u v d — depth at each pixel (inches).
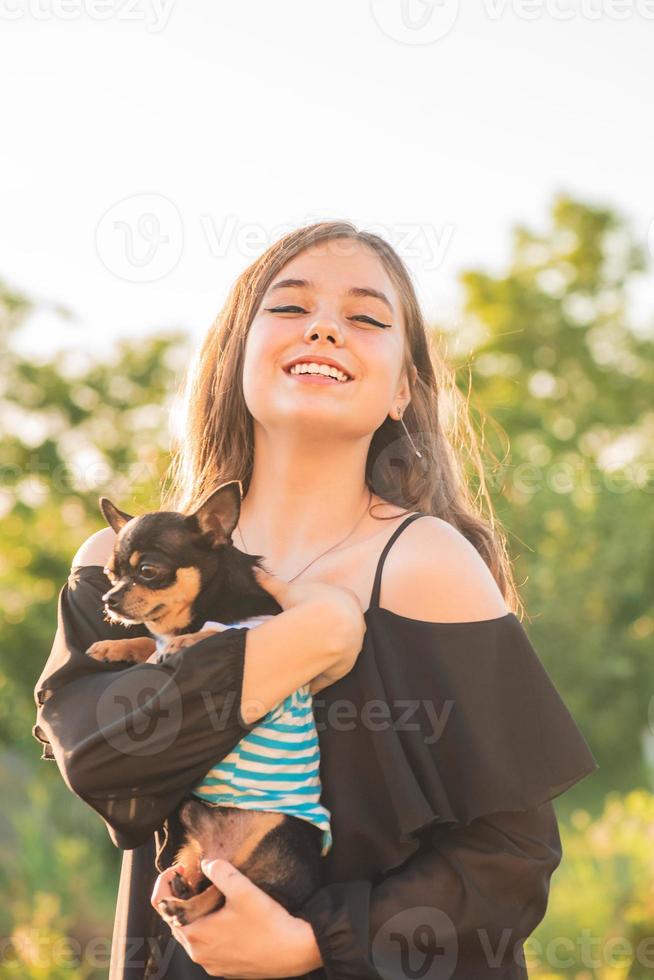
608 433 1103.0
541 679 94.7
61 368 840.3
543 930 326.0
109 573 101.7
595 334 1176.2
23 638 727.1
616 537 874.8
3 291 814.5
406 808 88.4
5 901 434.3
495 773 89.7
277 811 90.4
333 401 99.3
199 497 115.6
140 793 88.4
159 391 858.1
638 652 874.1
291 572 102.7
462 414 135.0
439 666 92.6
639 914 319.6
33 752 650.8
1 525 770.8
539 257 1211.2
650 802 431.8
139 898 99.0
